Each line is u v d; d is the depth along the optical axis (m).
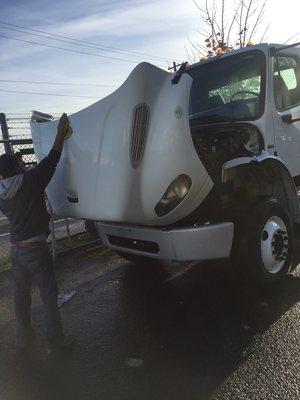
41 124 5.12
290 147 5.49
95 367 3.78
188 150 3.98
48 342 4.05
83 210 4.65
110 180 4.27
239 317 4.37
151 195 4.08
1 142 7.88
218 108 5.53
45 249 4.03
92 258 6.88
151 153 4.00
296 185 5.87
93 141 4.33
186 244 4.25
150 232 4.45
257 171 4.98
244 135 4.87
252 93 5.30
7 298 5.57
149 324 4.45
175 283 5.47
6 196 3.90
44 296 4.02
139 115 4.00
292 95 5.70
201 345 3.93
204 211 4.59
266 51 5.38
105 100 4.18
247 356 3.66
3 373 3.86
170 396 3.26
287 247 5.04
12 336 4.54
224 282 5.30
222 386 3.30
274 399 3.08
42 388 3.56
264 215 4.69
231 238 4.47
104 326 4.52
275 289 4.93
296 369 3.40
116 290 5.46
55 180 4.93
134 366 3.71
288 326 4.07
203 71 5.92
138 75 3.90
